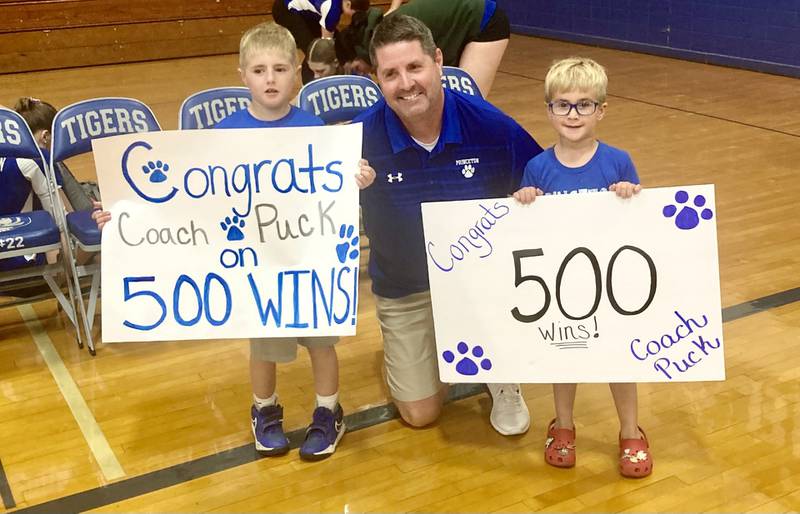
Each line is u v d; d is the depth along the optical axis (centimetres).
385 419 282
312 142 240
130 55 1088
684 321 231
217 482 251
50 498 246
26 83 961
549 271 235
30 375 323
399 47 227
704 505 229
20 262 360
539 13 1175
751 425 266
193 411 293
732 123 659
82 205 369
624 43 1034
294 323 244
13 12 1019
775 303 352
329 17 471
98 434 280
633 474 242
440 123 249
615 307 233
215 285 246
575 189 237
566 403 249
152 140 241
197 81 941
